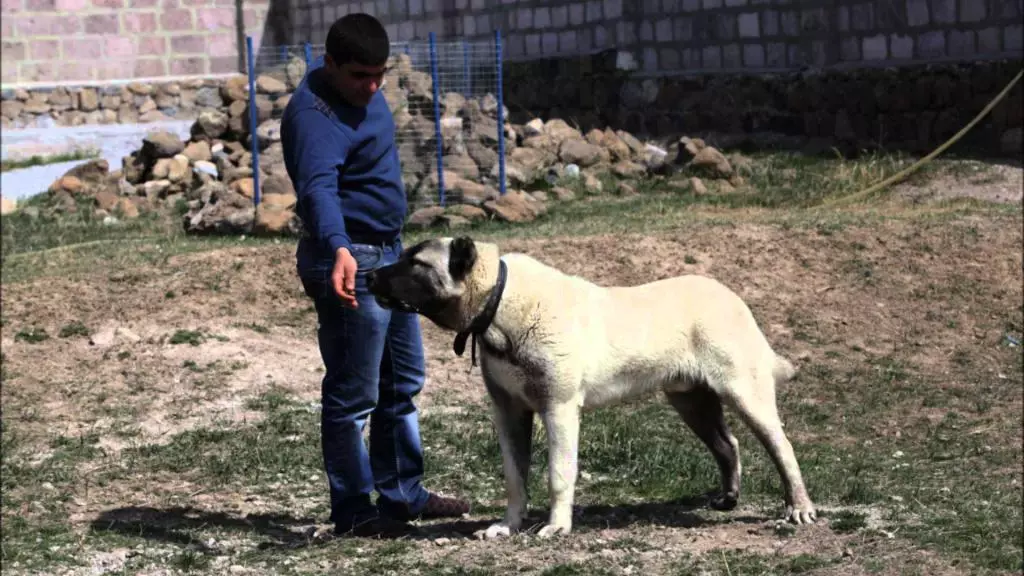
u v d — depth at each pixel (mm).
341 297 4762
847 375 9352
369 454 5613
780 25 19047
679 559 5051
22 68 25062
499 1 23688
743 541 5391
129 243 13086
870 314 10531
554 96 22578
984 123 16453
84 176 17281
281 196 14023
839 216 12859
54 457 7098
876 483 6727
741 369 5492
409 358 5484
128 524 5844
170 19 26016
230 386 8555
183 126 24984
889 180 15539
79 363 8883
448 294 5008
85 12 25391
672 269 11055
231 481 6676
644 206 14930
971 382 9312
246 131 17625
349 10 25781
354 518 5359
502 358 5148
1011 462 7328
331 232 4801
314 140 4922
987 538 5562
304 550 5223
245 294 10344
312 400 8398
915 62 17266
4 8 24812
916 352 9945
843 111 17938
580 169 17047
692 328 5445
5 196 18969
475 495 6387
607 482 6621
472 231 13570
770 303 10609
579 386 5195
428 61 19219
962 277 11211
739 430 7875
